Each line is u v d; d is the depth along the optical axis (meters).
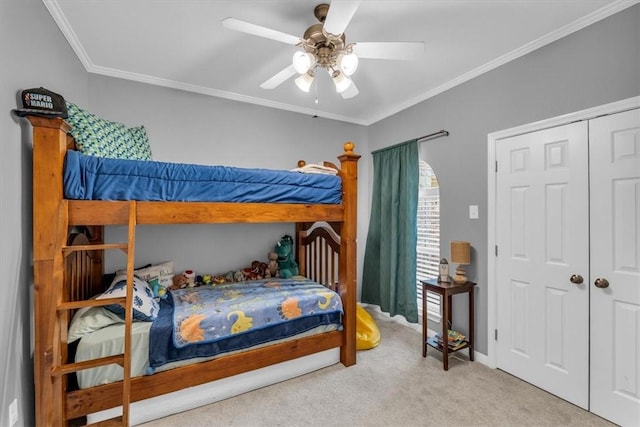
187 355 1.92
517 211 2.33
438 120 3.00
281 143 3.53
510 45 2.24
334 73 1.93
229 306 2.20
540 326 2.18
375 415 1.90
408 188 3.28
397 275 3.43
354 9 1.36
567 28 1.99
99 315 1.81
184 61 2.50
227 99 3.20
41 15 1.68
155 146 2.85
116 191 1.71
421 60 2.46
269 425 1.82
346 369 2.46
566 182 2.04
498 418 1.86
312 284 2.89
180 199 1.90
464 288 2.54
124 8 1.83
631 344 1.75
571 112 2.00
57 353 1.51
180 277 2.87
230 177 2.08
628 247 1.76
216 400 2.05
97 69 2.57
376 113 3.77
